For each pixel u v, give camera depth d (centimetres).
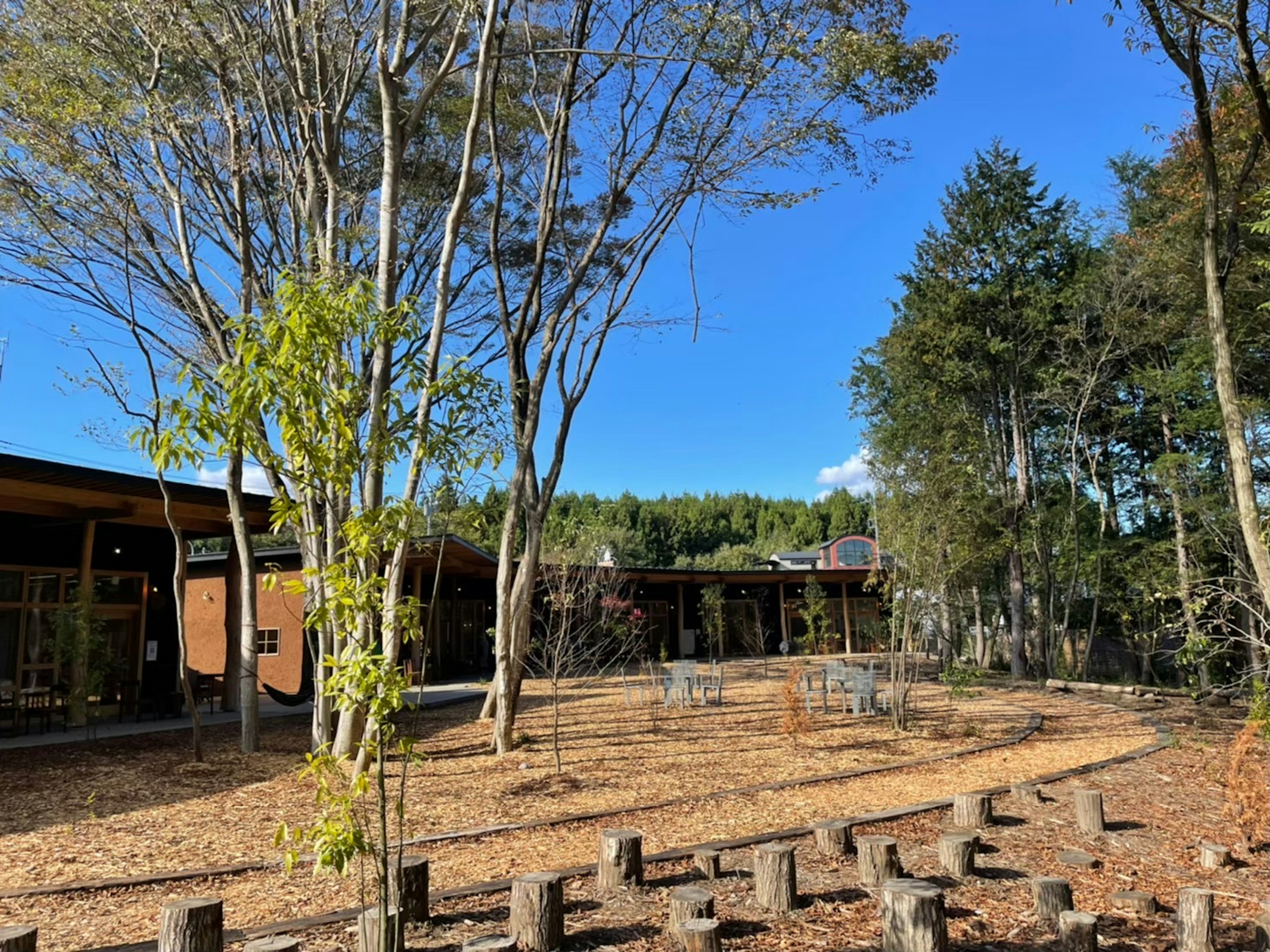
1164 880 478
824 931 384
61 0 780
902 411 2230
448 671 2145
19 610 1223
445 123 1130
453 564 2005
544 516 995
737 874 461
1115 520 2220
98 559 1356
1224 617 873
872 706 1215
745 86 861
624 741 991
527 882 360
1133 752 856
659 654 2458
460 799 691
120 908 437
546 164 1028
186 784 789
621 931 378
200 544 2598
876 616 2917
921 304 2283
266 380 256
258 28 910
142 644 1417
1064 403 2131
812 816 609
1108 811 612
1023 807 614
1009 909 420
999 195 2214
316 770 277
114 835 595
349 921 386
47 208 849
